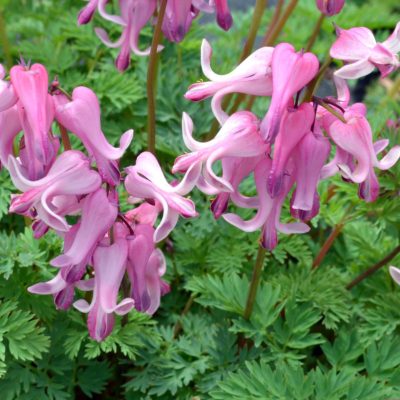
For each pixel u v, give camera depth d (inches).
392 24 20.1
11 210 13.5
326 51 21.7
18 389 16.0
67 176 13.6
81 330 16.6
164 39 20.4
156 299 15.1
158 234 13.9
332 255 18.8
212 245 18.1
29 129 13.7
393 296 17.1
